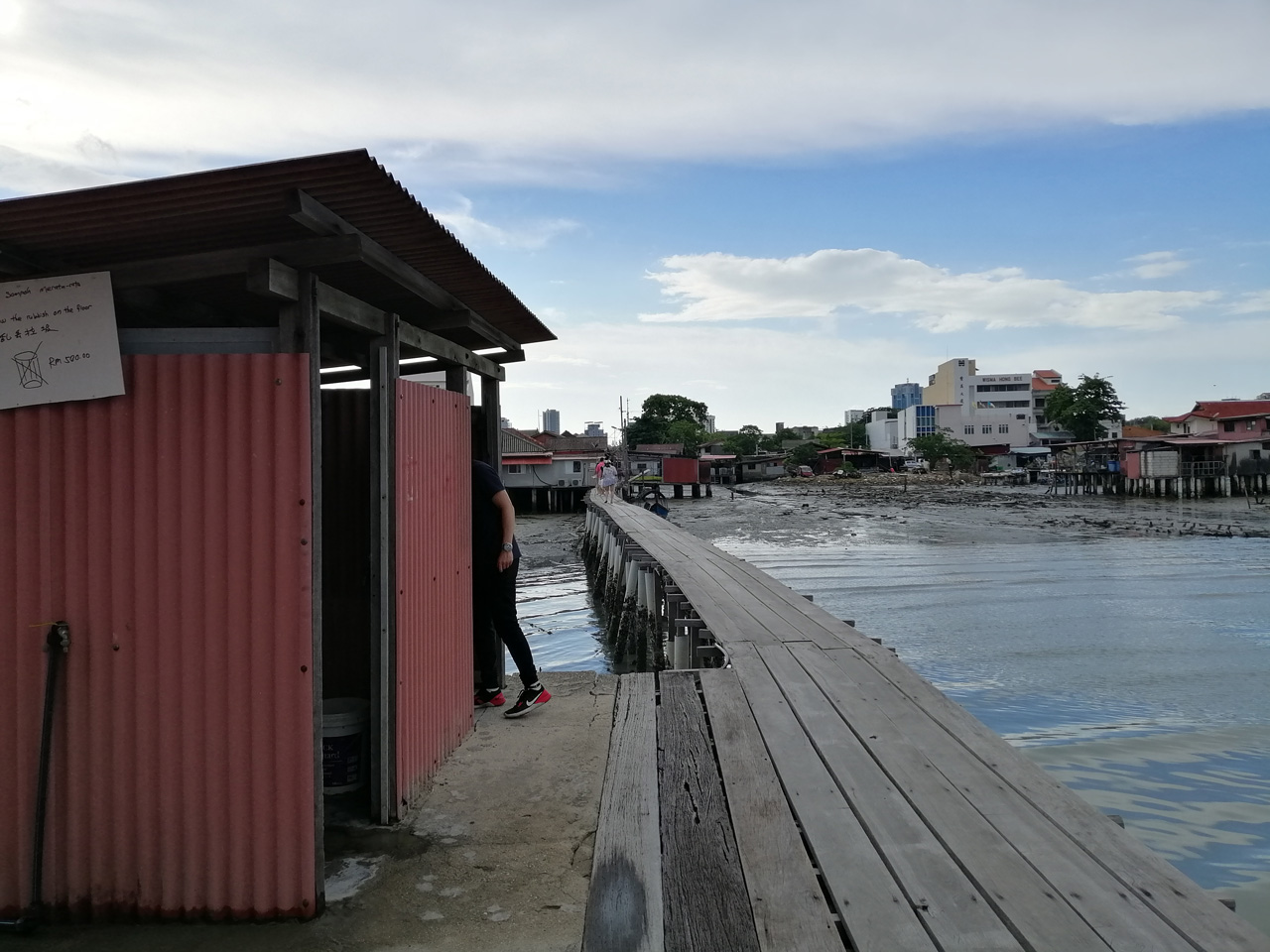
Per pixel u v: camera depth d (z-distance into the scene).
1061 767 8.24
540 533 35.84
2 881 2.87
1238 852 6.33
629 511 28.89
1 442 2.86
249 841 2.83
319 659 2.93
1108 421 82.81
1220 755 8.51
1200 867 6.12
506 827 3.44
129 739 2.86
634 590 13.98
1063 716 9.97
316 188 2.55
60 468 2.86
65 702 2.85
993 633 14.98
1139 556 25.92
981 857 2.94
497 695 5.18
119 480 2.86
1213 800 7.32
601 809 3.52
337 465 4.58
